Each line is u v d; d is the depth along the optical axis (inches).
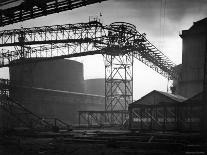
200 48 1557.6
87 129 1314.0
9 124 1406.3
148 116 1112.8
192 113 1012.5
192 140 698.8
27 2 800.9
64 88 2351.1
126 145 652.7
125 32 1374.3
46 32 1515.7
